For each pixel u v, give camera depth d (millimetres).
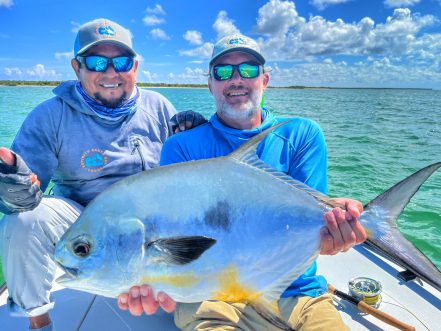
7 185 803
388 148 4867
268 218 648
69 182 1093
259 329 811
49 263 879
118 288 629
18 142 1015
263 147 905
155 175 635
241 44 927
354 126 7199
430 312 969
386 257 1217
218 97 954
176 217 618
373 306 973
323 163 927
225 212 631
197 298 636
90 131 1062
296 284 853
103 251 622
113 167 1080
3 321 947
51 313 979
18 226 852
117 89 1057
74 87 1062
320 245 668
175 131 1092
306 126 936
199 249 615
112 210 627
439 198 2730
